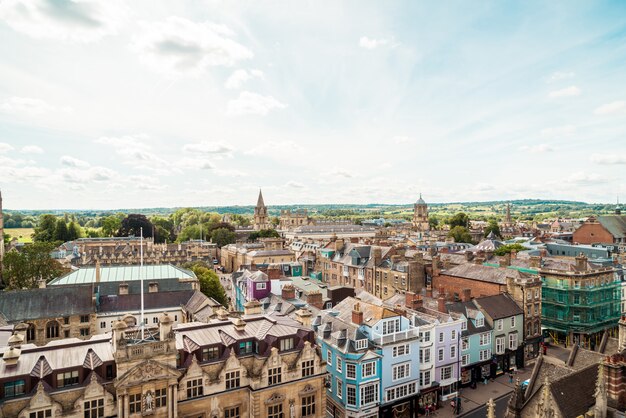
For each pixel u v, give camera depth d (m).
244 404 44.62
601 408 29.44
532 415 35.84
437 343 63.41
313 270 145.62
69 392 36.56
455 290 95.06
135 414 38.16
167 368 39.53
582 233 174.88
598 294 89.69
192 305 78.69
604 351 44.25
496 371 73.31
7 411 34.28
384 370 56.53
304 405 47.47
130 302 80.06
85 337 69.38
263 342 46.22
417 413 59.72
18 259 101.81
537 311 81.81
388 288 107.88
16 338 38.81
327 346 58.41
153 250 181.62
